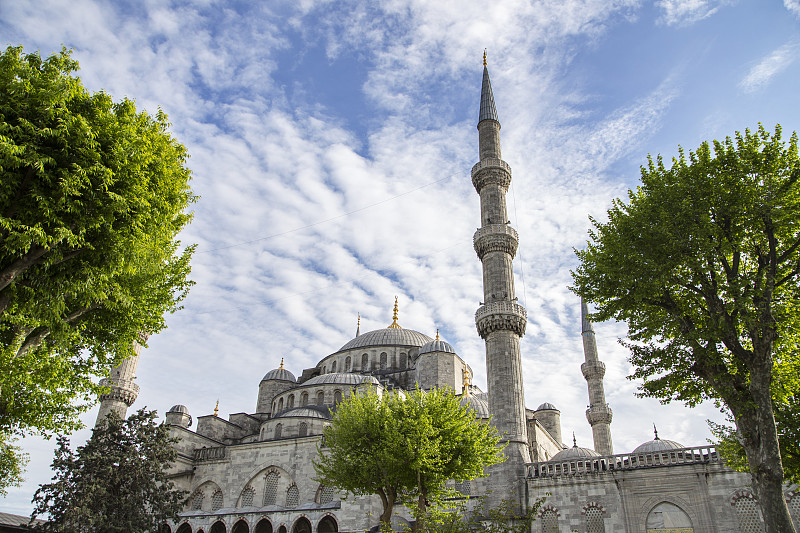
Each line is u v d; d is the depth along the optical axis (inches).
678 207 937.5
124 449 1530.5
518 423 1758.1
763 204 867.4
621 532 1485.0
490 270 2084.2
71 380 896.3
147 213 817.5
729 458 1063.6
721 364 885.2
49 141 732.0
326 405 2303.2
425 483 1251.2
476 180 2317.9
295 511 1827.0
